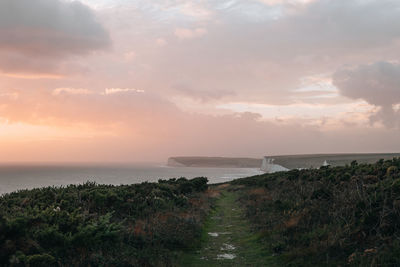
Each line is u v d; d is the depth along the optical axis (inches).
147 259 319.9
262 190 1087.6
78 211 437.1
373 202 382.0
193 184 1194.0
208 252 400.2
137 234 397.7
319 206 486.3
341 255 308.7
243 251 403.5
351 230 347.9
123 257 311.9
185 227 496.4
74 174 6761.8
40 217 345.7
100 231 341.4
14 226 273.9
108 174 6722.4
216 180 4766.2
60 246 307.3
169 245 399.9
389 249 281.4
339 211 414.0
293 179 1063.6
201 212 700.0
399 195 378.0
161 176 5816.9
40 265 257.1
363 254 289.7
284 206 614.2
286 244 385.7
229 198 1221.7
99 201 515.2
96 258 292.2
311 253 327.6
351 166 878.4
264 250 390.9
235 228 563.5
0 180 4756.4
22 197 517.3
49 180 4702.3
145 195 684.7
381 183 456.4
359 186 487.5
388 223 325.1
